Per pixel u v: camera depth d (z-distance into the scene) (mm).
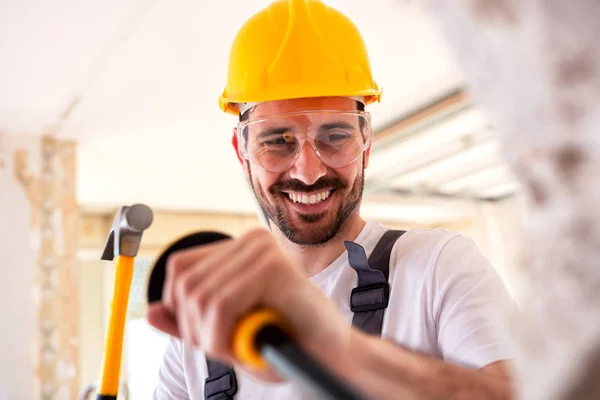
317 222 1047
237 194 6113
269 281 385
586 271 191
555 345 198
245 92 1163
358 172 1072
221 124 3887
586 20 191
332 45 1158
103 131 3893
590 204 191
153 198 6012
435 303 862
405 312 906
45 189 3873
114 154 4398
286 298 386
